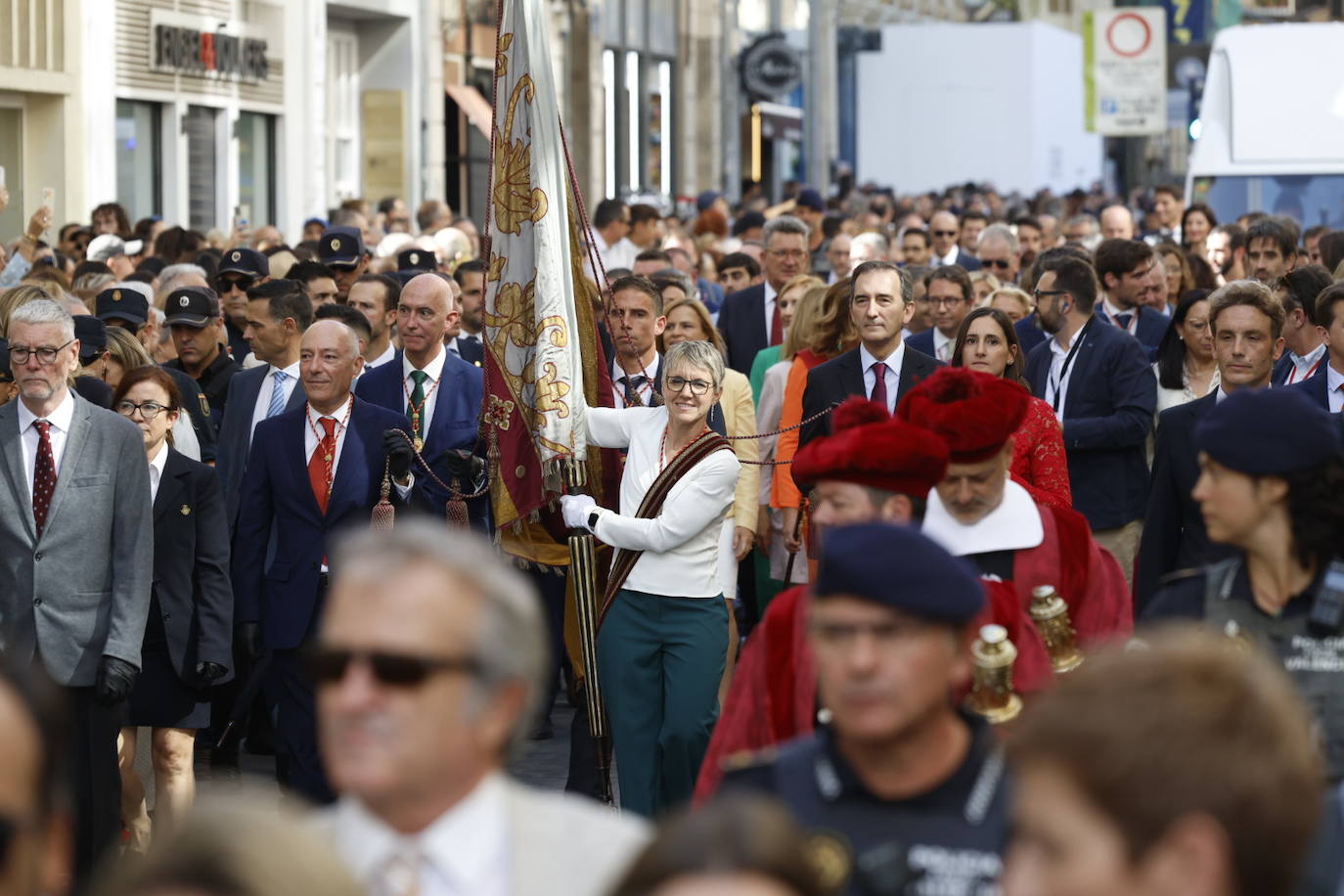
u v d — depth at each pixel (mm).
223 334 38562
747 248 63125
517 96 29359
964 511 17312
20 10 76125
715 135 149625
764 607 35312
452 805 10516
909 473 15570
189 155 87812
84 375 31453
